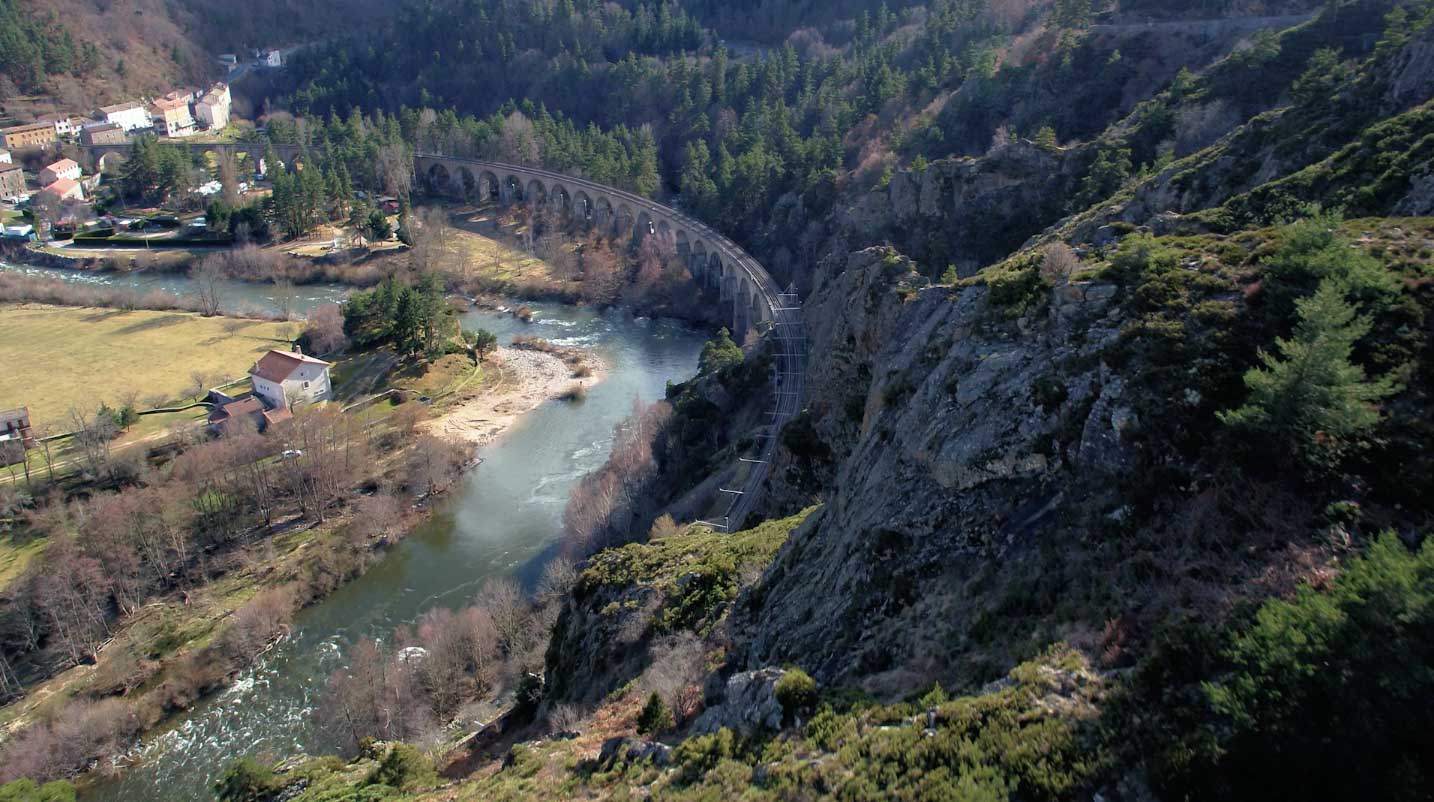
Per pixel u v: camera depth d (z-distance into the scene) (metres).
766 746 23.59
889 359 40.72
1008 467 27.50
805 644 29.05
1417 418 22.41
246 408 92.81
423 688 53.53
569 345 128.75
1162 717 18.20
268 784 38.84
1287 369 22.47
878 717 22.55
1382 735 15.05
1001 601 24.50
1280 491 22.14
